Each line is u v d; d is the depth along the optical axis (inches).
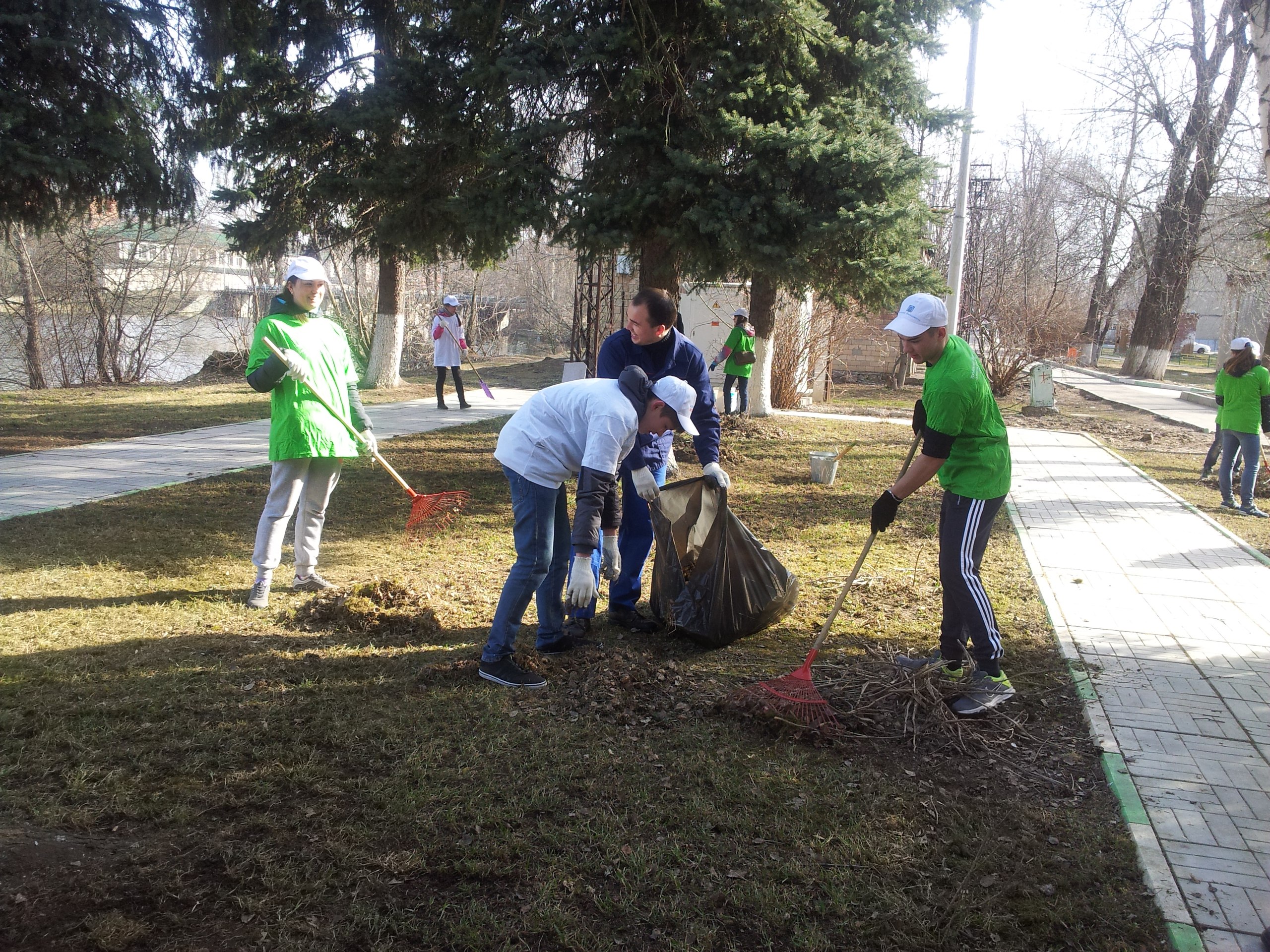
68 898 97.3
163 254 976.9
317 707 146.7
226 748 131.9
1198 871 110.1
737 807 121.3
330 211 515.5
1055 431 590.9
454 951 93.2
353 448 202.4
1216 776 133.2
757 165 333.1
